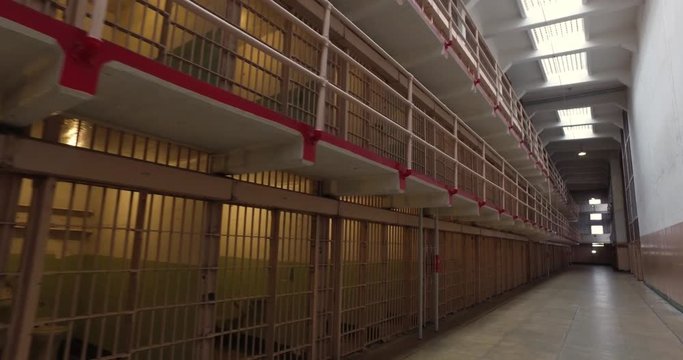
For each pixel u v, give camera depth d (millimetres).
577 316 6801
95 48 1430
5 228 1890
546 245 18141
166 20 2301
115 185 2271
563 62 11125
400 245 5434
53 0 1816
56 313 2023
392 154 4867
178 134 2457
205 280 2789
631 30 9438
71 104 1555
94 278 2166
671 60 6406
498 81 7820
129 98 1858
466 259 7820
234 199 2945
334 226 4125
